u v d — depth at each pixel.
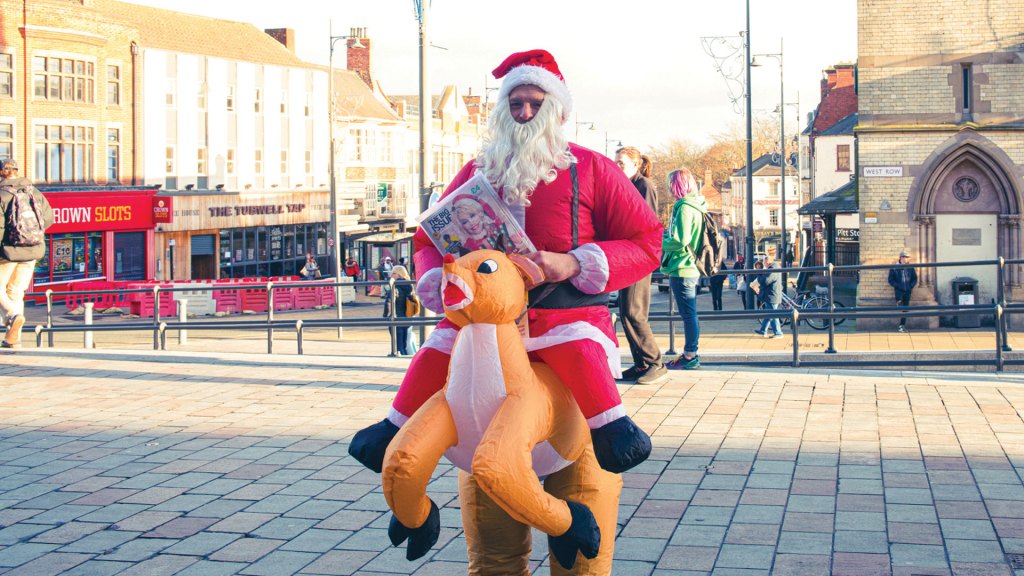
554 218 3.44
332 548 5.33
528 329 3.34
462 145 86.56
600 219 3.54
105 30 48.53
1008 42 25.50
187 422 8.37
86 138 47.41
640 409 8.51
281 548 5.34
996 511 5.61
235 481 6.59
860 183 26.14
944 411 8.20
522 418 3.00
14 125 44.00
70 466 7.02
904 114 25.95
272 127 61.34
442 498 6.16
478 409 3.10
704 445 7.26
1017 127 25.34
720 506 5.86
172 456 7.26
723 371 10.42
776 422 7.95
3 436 7.95
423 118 16.62
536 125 3.38
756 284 25.03
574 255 3.35
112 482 6.61
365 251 68.00
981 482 6.16
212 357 12.11
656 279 12.24
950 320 25.64
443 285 3.03
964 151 25.66
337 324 13.39
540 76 3.38
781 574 4.80
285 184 62.47
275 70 61.44
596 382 3.29
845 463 6.68
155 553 5.27
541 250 3.43
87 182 47.47
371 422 8.27
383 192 69.31
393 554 5.23
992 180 25.69
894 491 6.03
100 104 48.22
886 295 25.84
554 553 3.22
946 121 25.78
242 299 36.47
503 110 3.42
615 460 3.24
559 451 3.30
